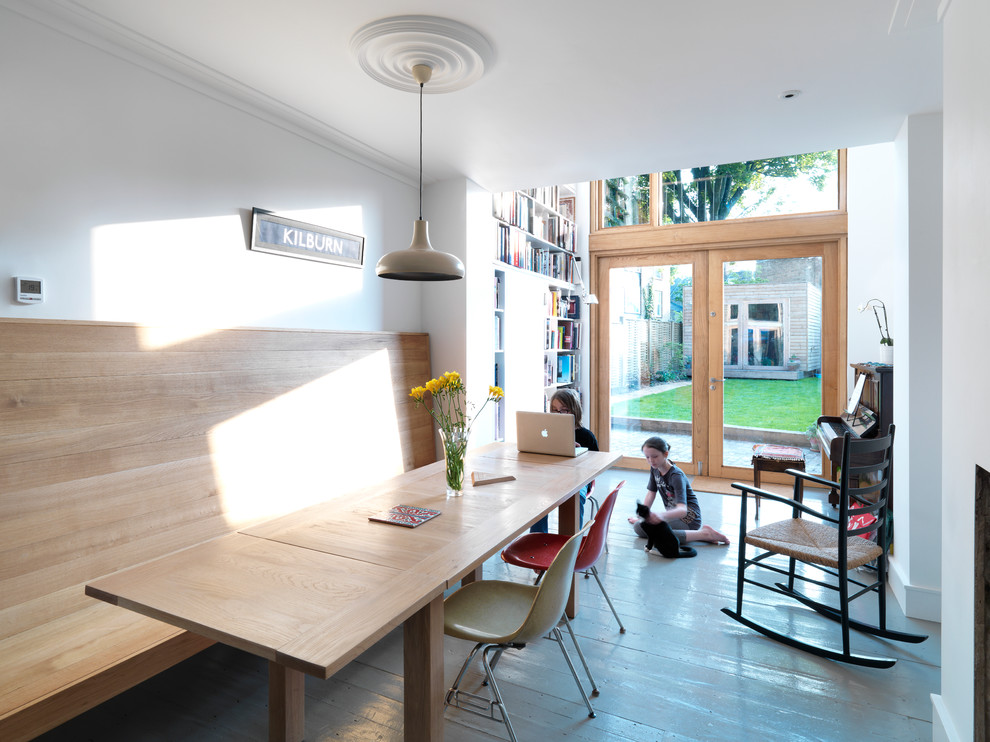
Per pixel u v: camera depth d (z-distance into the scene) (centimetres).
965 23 175
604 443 650
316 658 125
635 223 628
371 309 400
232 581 166
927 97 293
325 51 254
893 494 345
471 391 446
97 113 240
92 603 224
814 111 313
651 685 239
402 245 428
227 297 296
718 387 593
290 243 331
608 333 646
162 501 252
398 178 423
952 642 195
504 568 361
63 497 217
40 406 212
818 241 546
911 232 307
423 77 263
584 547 249
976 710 169
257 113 310
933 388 303
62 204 228
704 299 599
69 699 172
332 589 161
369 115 323
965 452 181
